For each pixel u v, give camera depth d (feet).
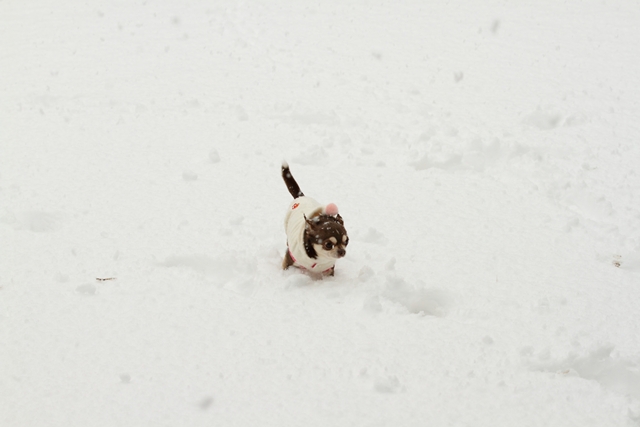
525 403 12.39
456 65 31.17
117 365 13.55
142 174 22.34
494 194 20.59
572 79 28.60
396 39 35.17
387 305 15.40
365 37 35.73
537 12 38.14
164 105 28.35
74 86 30.89
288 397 12.62
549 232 18.43
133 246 18.01
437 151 23.26
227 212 19.69
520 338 14.17
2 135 25.89
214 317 15.06
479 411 12.22
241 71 32.12
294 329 14.61
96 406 12.47
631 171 21.26
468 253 17.48
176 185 21.47
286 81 30.48
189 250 17.66
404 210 19.75
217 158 23.20
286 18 39.93
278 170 22.43
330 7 41.68
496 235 18.33
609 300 15.35
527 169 22.00
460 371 13.26
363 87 29.22
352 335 14.39
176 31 38.93
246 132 25.52
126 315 15.17
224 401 12.55
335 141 24.50
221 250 17.63
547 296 15.53
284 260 16.72
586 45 32.37
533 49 32.45
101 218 19.54
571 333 14.23
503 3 40.40
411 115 26.21
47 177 22.24
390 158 23.21
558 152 22.82
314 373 13.24
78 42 37.63
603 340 13.98
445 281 16.29
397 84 29.35
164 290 16.08
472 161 22.86
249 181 21.67
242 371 13.33
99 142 25.02
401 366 13.41
